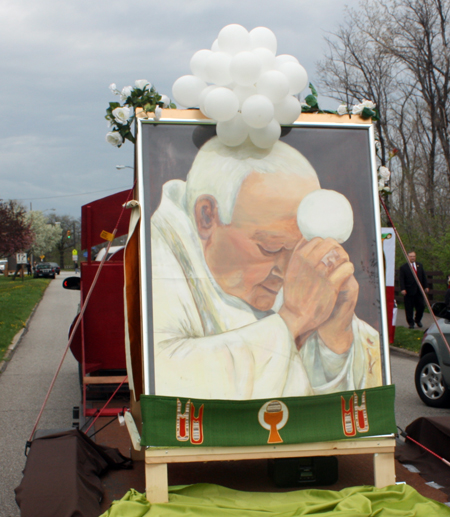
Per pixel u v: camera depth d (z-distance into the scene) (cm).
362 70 2938
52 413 742
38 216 9862
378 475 400
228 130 414
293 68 421
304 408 392
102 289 793
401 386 926
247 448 385
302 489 409
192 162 420
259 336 404
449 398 765
